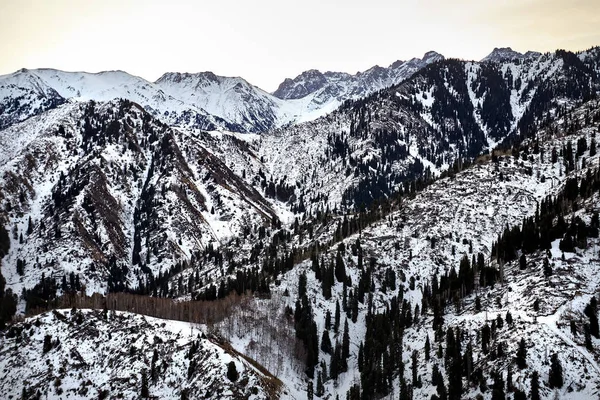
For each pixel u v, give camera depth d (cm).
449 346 15812
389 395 15775
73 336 17475
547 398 13338
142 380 15588
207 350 15838
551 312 15712
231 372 14925
